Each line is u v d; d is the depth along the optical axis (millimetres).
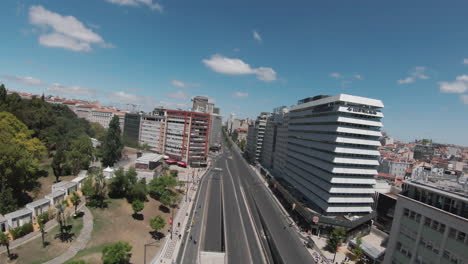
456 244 35875
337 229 77250
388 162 196500
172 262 60656
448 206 38406
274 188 136000
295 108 124750
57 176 85812
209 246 71000
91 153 106812
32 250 51500
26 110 112000
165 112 182250
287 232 86500
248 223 90438
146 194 91188
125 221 73312
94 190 77875
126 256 54844
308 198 98938
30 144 80938
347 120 84062
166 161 163625
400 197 45812
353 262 70312
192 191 119375
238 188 136000
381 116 86812
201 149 173000
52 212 64688
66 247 55281
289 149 129500
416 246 41688
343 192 85938
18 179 66500
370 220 92938
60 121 127250
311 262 68375
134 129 190625
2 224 54312
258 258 67562
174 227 79562
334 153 86938
